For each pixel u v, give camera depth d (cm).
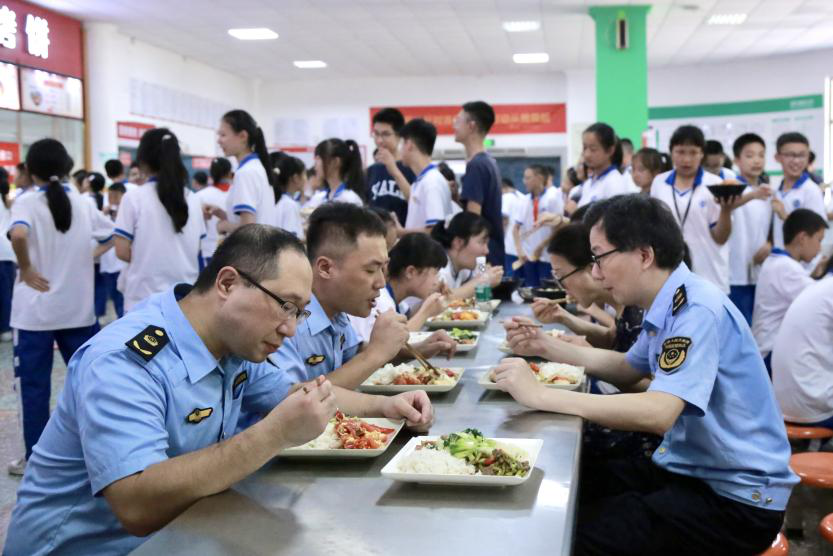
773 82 1264
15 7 841
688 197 447
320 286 207
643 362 220
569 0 877
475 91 1395
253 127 440
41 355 365
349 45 1112
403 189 454
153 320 149
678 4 899
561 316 283
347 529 121
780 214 479
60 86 919
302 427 132
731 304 185
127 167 969
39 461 151
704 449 179
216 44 1089
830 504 317
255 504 132
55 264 369
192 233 390
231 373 156
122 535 149
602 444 230
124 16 927
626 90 917
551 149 1379
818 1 888
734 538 175
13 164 861
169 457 145
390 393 212
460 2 883
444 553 112
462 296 371
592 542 175
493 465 142
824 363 291
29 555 150
